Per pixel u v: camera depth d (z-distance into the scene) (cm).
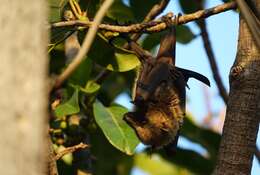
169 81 1180
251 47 880
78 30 1053
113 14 1396
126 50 1131
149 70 1166
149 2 1340
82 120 1259
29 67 411
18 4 414
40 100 410
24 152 400
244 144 864
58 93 1229
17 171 396
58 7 1032
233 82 884
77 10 1098
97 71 1391
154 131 1174
